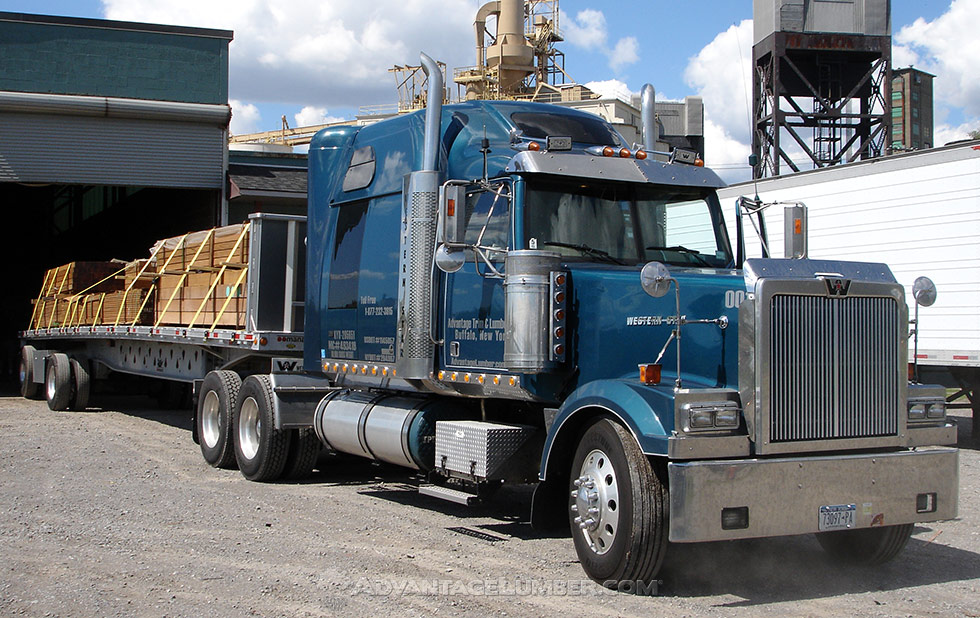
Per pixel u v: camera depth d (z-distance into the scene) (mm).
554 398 6766
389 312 8250
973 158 12266
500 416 7703
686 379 5926
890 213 13383
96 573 6055
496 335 7059
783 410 5527
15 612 5227
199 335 11422
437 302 7762
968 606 5605
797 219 6516
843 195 14094
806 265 5715
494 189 7121
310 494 9117
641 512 5555
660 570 6102
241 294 10500
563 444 6383
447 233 6785
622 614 5301
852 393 5754
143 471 10297
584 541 6023
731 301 5762
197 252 11727
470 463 7117
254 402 9977
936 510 5922
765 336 5473
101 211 30125
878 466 5727
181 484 9539
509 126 7590
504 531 7566
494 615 5258
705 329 5879
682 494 5293
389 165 8555
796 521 5496
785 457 5578
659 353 6078
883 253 13492
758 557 6770
